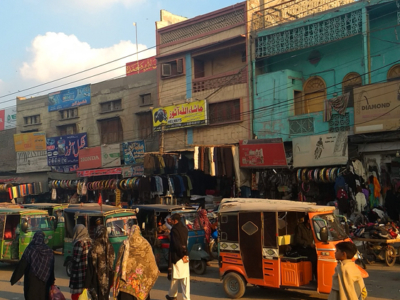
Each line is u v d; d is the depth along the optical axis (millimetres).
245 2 21438
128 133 27469
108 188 25641
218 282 11055
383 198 16406
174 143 24188
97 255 7164
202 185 22219
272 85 20422
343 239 8492
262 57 20906
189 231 12570
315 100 20375
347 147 16672
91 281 7133
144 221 13297
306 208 8461
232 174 19453
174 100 24453
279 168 18641
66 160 30391
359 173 16406
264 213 8859
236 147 19359
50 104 32344
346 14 18359
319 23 19172
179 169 22062
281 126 19984
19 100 34656
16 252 13422
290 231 9219
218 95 22375
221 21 22594
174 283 8383
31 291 7031
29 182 32062
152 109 24891
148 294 6996
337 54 19719
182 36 24250
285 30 20188
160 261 12641
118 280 6699
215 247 13859
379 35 18344
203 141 22938
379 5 17484
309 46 19438
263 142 18641
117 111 28125
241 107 21406
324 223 8438
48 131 32531
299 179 17828
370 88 16516
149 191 21641
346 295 5160
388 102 16062
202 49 23234
